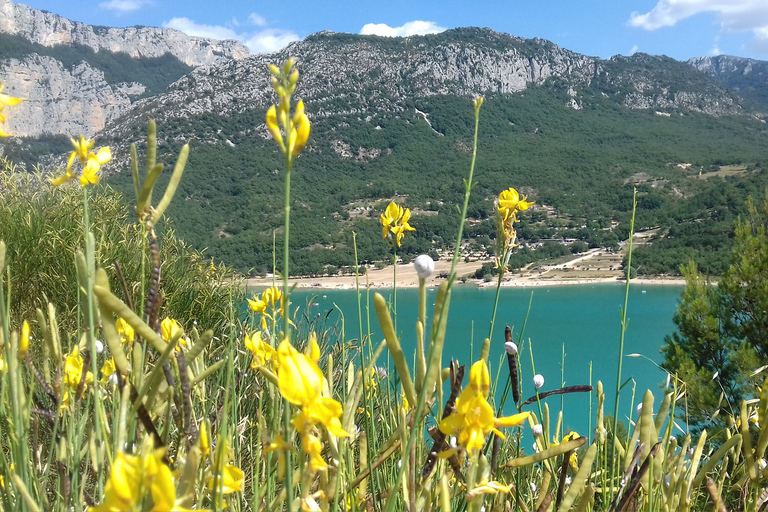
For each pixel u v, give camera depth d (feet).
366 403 4.68
